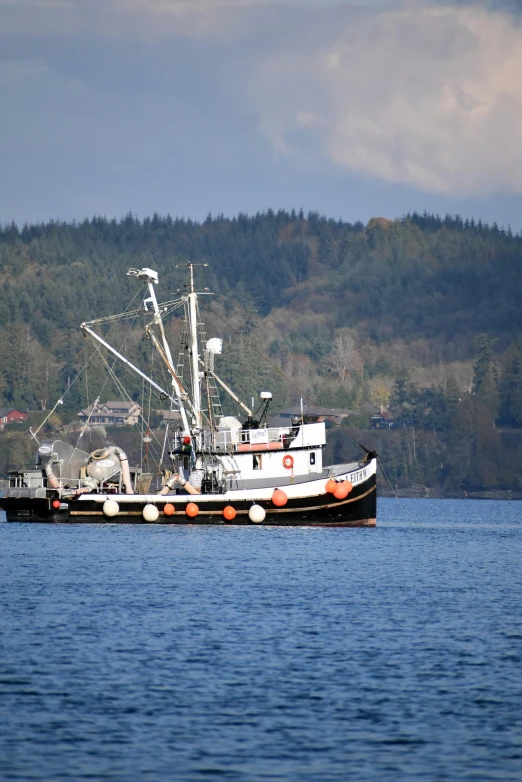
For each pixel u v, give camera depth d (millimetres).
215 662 143750
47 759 108375
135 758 108875
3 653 146750
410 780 104812
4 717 120125
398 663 144875
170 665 141750
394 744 113875
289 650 151250
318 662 144625
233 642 155625
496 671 141500
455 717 122188
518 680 137125
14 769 105812
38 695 128000
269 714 122438
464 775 106125
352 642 157375
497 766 108375
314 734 116312
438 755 111000
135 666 141000
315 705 125750
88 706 124312
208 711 123062
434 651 152375
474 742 114625
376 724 119625
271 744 113312
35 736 114438
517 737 116125
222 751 111188
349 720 120812
